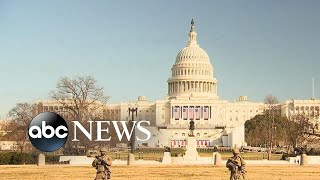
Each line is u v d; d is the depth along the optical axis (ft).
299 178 185.47
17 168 236.63
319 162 302.66
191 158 317.22
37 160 273.13
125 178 182.80
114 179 178.70
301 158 277.44
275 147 578.25
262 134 620.49
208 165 270.87
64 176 190.08
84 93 431.84
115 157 356.18
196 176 192.85
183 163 293.84
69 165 263.90
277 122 650.84
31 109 506.89
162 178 183.21
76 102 420.77
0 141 569.64
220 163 279.28
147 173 206.39
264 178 184.34
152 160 316.19
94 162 117.60
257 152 501.97
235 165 116.67
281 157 360.48
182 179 179.42
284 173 208.85
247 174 202.28
